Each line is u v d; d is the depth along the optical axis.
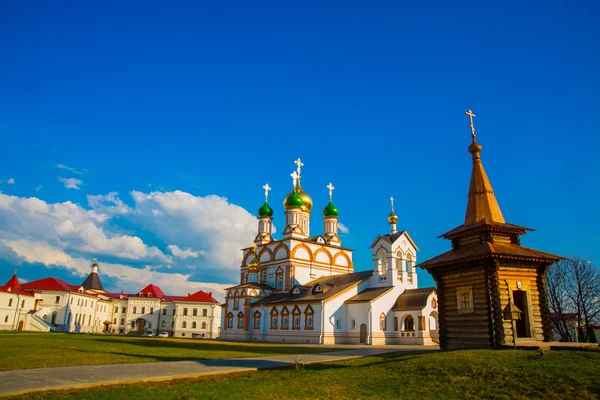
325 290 65.94
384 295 61.69
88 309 114.38
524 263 29.61
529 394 16.97
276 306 70.25
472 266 29.92
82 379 20.44
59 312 103.56
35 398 16.36
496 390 17.73
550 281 59.66
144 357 31.61
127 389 18.36
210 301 120.94
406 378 20.66
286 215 83.94
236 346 48.88
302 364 26.61
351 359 29.86
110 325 125.19
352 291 64.94
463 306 30.44
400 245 65.75
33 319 95.88
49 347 38.34
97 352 34.72
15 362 26.28
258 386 19.70
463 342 29.91
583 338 52.81
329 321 61.75
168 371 23.80
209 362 28.66
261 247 85.06
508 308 26.27
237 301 78.19
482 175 34.78
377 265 66.44
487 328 28.20
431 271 32.78
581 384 17.12
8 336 56.97
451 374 20.41
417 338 57.88
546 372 18.91
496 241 31.41
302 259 79.06
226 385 19.78
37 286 105.06
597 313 56.72
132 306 124.50
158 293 131.00
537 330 29.05
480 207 33.72
